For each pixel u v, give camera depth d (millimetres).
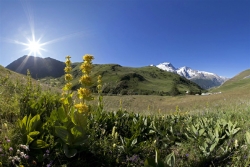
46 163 3129
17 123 3539
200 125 5508
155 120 5656
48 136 3475
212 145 3744
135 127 4855
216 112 8812
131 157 3529
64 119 3572
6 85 6230
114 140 4070
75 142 3389
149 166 2576
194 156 3855
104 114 5195
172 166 2824
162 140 4602
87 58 3459
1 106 4480
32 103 4477
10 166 2838
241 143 4152
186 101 46656
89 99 3471
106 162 3443
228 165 3373
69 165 3143
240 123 6035
